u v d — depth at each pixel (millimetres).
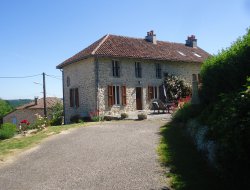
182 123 13852
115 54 25656
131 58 26938
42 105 45406
